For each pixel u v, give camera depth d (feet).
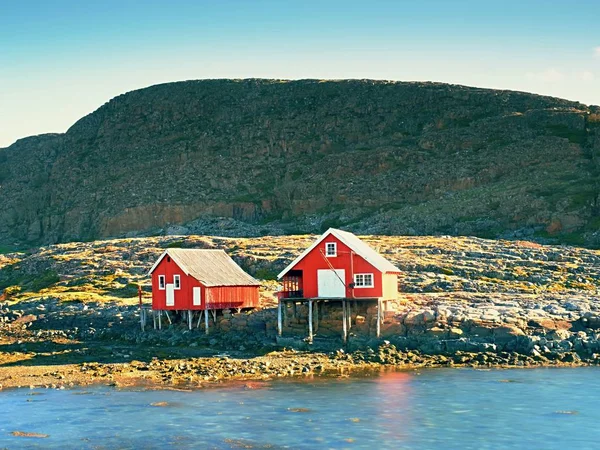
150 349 319.27
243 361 287.07
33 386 256.32
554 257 485.56
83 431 201.98
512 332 294.87
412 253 500.33
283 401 228.43
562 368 271.90
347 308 315.78
